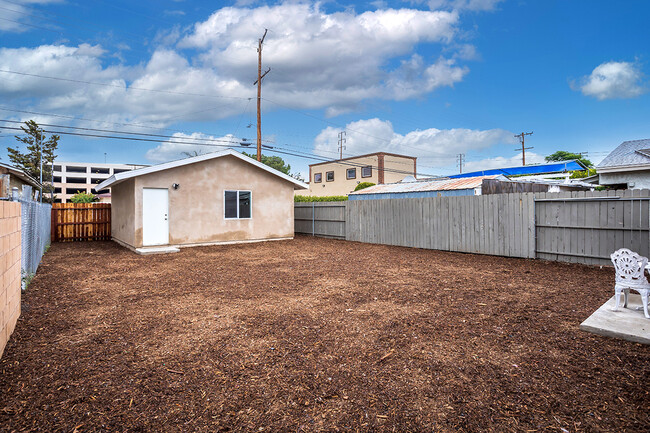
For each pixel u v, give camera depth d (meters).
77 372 3.03
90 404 2.54
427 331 3.99
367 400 2.60
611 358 3.21
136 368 3.11
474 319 4.40
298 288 6.21
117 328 4.15
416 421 2.35
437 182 19.95
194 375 2.99
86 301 5.36
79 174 72.00
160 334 3.96
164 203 12.01
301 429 2.28
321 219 16.20
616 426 2.26
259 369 3.10
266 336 3.89
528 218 9.35
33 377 2.93
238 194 13.62
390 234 12.96
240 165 13.64
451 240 11.13
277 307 5.02
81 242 14.39
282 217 14.91
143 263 9.04
